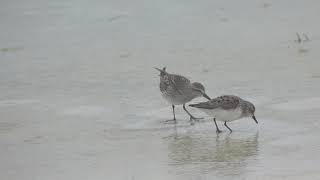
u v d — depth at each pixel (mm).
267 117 16219
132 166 13469
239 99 15602
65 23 26859
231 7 27984
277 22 25359
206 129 15914
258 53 21828
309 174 12516
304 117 15977
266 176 12547
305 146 14117
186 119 16719
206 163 13508
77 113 17203
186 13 27453
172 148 14539
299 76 19172
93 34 25297
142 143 14961
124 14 27734
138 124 16328
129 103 17906
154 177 12766
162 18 26906
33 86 19641
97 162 13773
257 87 18453
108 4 29453
